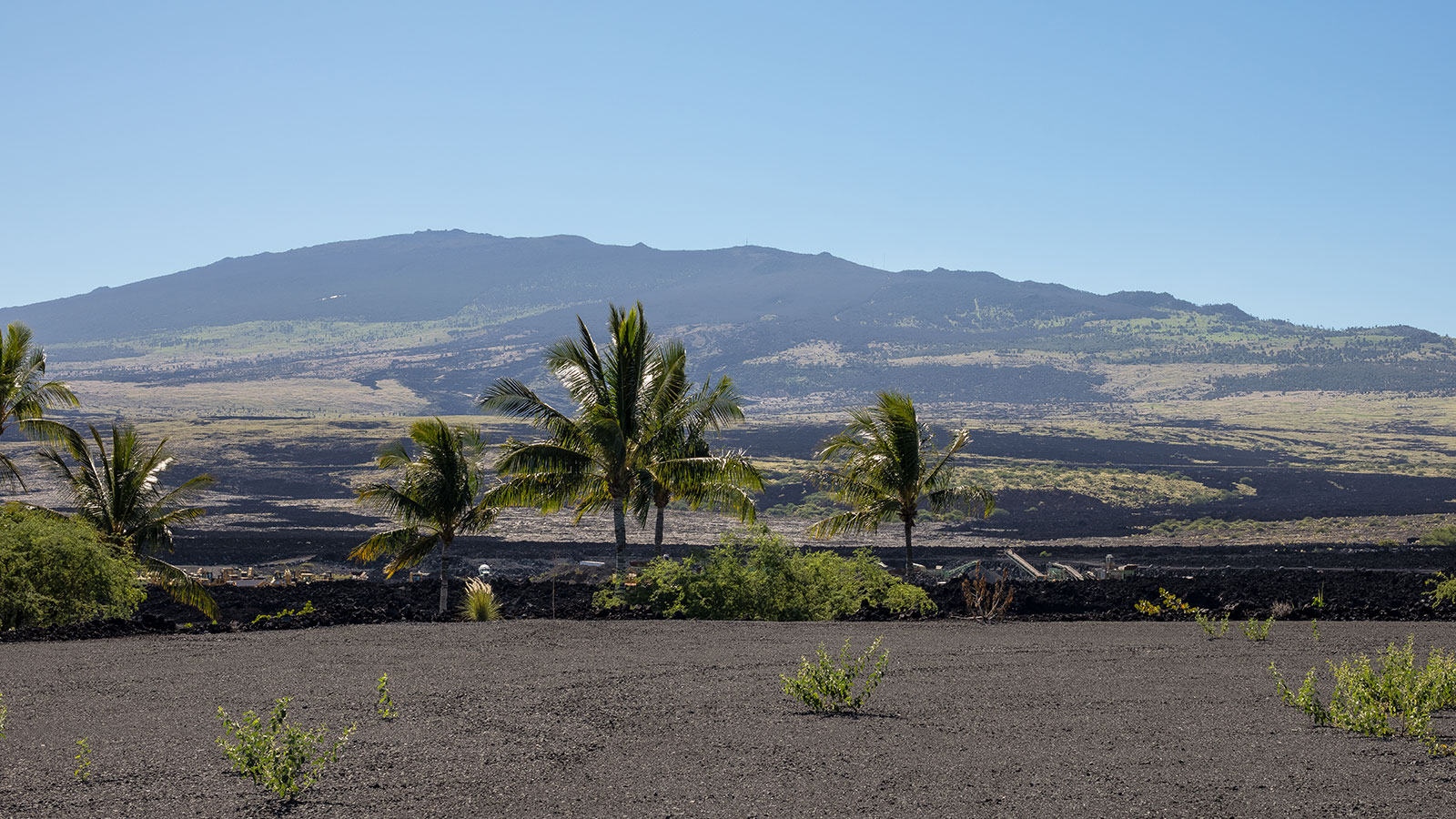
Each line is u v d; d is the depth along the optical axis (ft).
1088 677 45.57
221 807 25.04
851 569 87.76
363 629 63.16
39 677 43.50
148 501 92.53
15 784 26.76
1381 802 25.72
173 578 87.15
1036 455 561.43
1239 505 399.44
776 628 65.21
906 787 26.89
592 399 86.12
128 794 26.08
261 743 27.25
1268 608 84.17
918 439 97.50
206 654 50.90
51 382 87.30
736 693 40.70
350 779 27.45
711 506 94.53
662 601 79.46
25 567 65.41
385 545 90.89
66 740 31.68
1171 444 642.63
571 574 153.69
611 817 24.40
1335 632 65.36
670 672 45.80
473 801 25.62
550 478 86.58
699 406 90.94
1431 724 34.83
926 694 40.81
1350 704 35.40
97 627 61.36
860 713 36.68
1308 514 345.51
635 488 85.61
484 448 93.15
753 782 27.37
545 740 31.99
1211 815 24.70
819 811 24.90
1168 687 42.80
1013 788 26.81
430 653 51.67
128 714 35.68
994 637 61.52
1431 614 77.46
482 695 39.50
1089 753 30.58
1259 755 30.40
